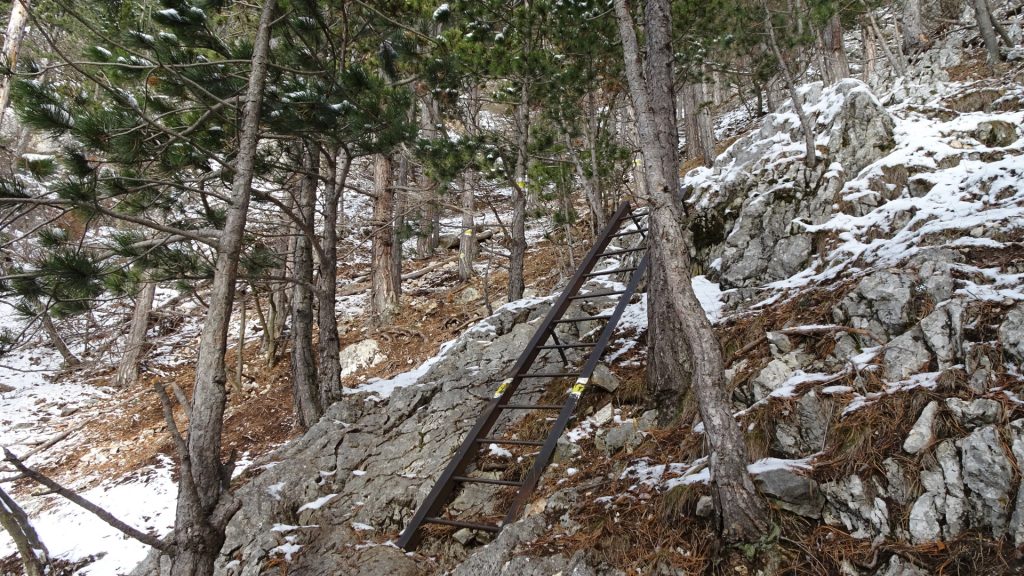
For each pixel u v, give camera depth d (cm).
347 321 1326
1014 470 290
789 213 648
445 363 717
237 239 439
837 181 642
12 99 467
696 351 342
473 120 1135
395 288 1348
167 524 711
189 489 360
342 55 683
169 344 1450
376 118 628
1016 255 417
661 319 495
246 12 894
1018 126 632
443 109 1029
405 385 755
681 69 1015
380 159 1243
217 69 563
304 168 764
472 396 632
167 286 757
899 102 847
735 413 433
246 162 461
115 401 1196
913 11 1336
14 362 1411
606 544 356
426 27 811
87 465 938
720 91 2292
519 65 838
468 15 874
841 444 347
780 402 393
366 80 613
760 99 1795
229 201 450
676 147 549
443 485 487
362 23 746
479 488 506
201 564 351
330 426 637
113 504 770
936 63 1098
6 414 1165
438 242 1819
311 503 539
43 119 450
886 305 423
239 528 511
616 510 381
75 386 1305
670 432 455
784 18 1043
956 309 378
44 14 916
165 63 532
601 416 530
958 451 310
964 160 599
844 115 684
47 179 477
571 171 1019
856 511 316
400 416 643
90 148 489
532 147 935
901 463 320
